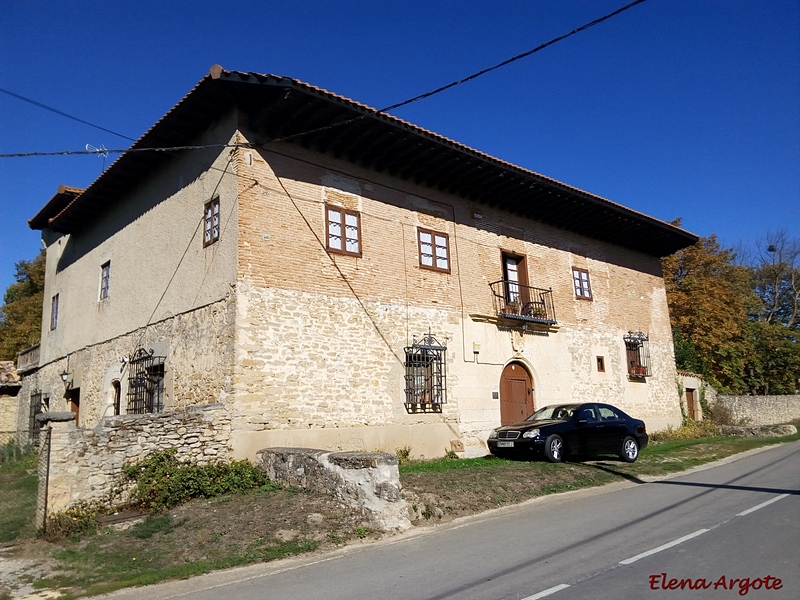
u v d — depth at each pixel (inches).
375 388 530.6
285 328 479.8
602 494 405.4
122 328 615.2
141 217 613.0
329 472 360.5
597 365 774.5
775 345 1375.5
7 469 567.8
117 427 374.0
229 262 471.5
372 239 558.3
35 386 844.0
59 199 741.3
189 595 229.9
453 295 617.9
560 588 201.9
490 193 660.1
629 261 879.7
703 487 411.2
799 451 621.6
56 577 259.4
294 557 278.4
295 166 513.0
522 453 518.6
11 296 1476.4
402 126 519.2
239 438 438.3
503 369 656.4
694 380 981.2
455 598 200.5
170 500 366.6
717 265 1300.4
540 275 727.7
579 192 690.8
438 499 362.9
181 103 487.5
